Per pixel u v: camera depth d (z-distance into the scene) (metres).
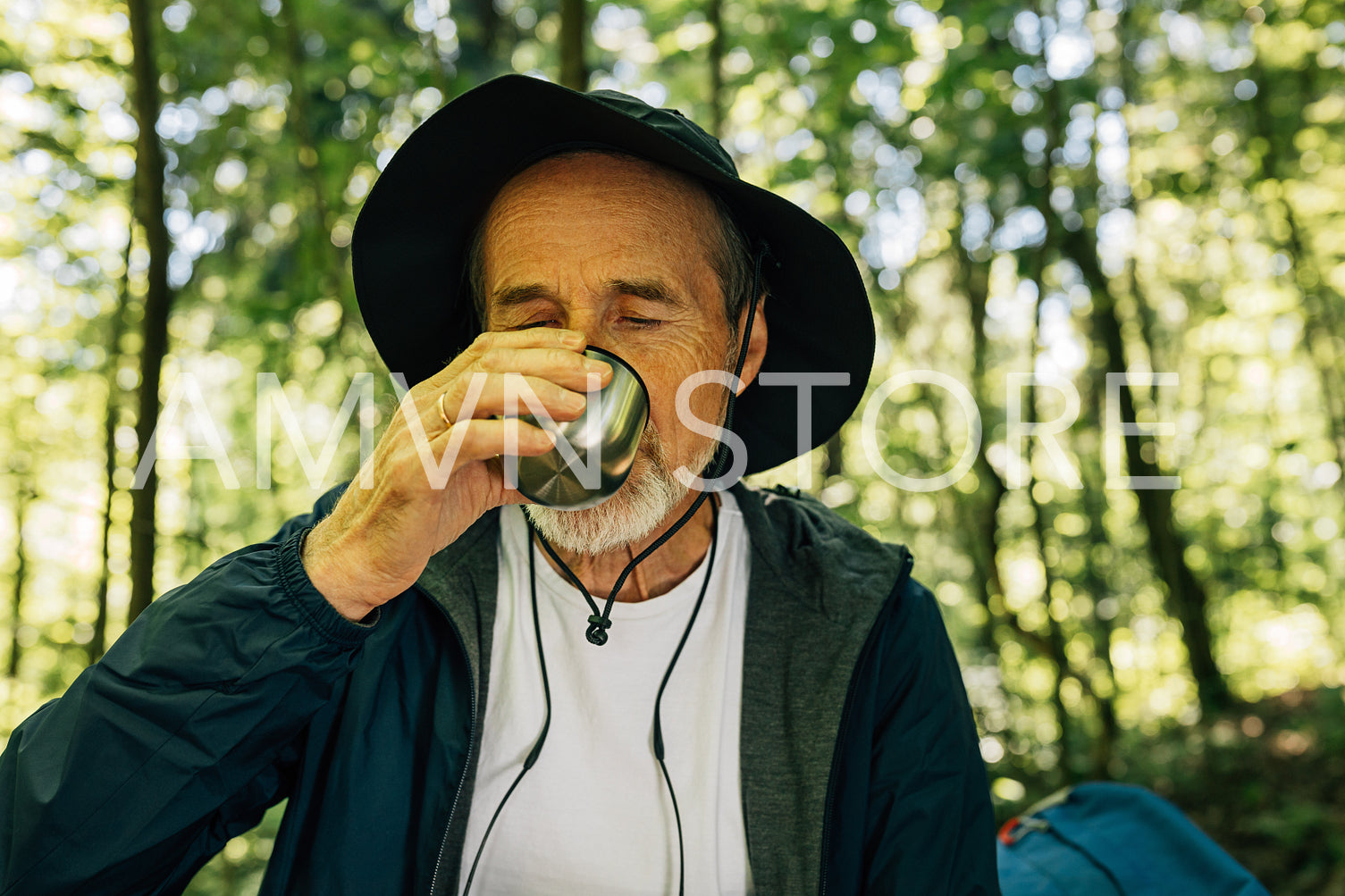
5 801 0.94
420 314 1.33
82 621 8.10
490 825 1.14
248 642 0.94
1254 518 11.94
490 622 1.20
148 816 0.93
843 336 1.33
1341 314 10.70
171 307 3.46
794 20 5.36
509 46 7.70
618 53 6.11
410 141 1.12
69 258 5.77
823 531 1.33
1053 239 6.91
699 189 1.16
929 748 1.21
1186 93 8.52
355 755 1.10
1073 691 8.86
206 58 4.76
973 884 1.18
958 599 10.18
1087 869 1.48
